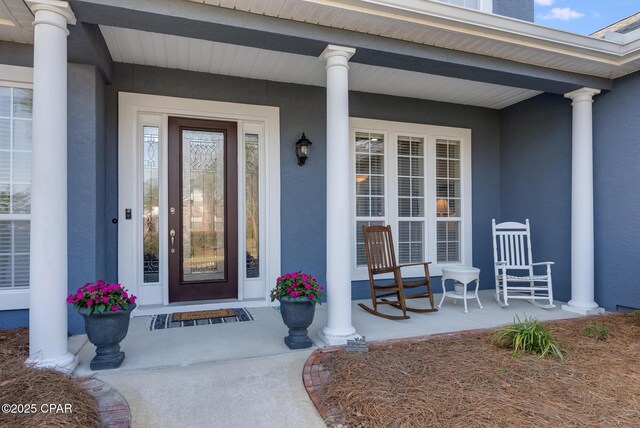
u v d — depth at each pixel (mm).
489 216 5832
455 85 4867
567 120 4887
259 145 4727
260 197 4715
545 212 5172
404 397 2271
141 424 2098
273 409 2266
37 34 2609
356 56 3498
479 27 3355
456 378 2523
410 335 3502
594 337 3367
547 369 2686
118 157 4078
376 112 5188
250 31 2998
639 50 3844
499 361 2814
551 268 5090
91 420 2049
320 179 4859
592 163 4527
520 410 2146
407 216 5391
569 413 2127
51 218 2633
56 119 2648
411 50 3488
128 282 4129
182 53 3867
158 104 4188
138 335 3498
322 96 4875
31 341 2621
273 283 4621
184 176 4473
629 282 4230
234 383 2572
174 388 2494
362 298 5059
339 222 3340
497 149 5902
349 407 2219
